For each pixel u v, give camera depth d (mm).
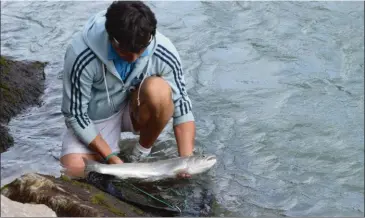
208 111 5844
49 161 4996
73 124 4684
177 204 4441
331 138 5617
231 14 7648
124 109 4945
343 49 7055
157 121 4664
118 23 4074
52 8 7766
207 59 6723
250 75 6504
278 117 5840
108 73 4555
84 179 4570
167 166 4625
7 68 6156
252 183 4875
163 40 4605
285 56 6859
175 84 4719
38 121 5609
